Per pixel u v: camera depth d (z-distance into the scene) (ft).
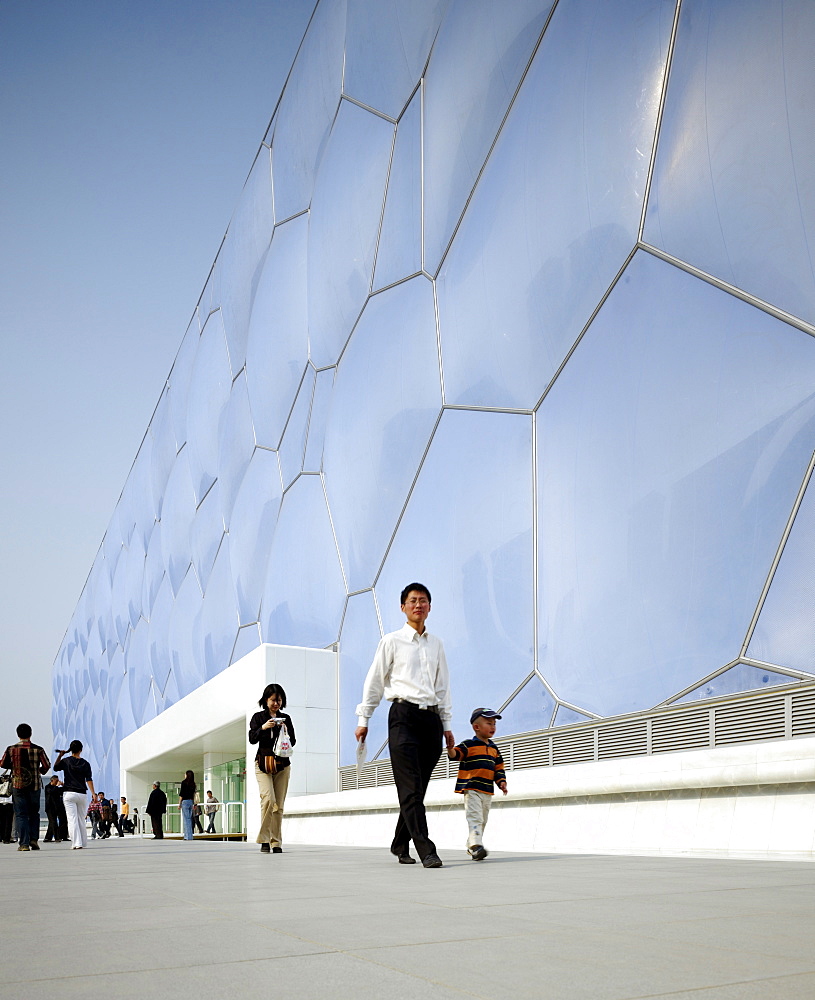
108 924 10.91
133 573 131.64
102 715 150.20
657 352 30.76
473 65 43.83
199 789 108.78
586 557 33.30
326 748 53.21
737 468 27.02
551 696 34.50
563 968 7.22
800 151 25.67
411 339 48.39
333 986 6.73
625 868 17.74
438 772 41.78
